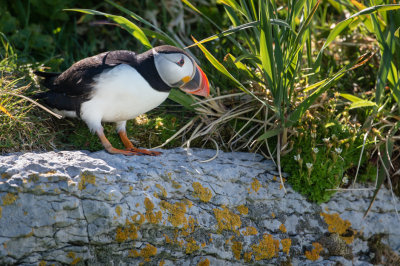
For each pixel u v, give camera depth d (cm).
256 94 689
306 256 636
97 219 524
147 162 596
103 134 607
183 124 717
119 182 548
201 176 607
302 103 608
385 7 588
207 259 582
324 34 834
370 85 812
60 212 509
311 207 654
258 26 650
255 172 645
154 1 980
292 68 663
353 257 663
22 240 497
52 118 668
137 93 583
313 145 636
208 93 627
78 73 593
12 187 497
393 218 704
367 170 677
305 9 693
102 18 967
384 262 689
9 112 616
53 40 904
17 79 676
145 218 544
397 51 679
